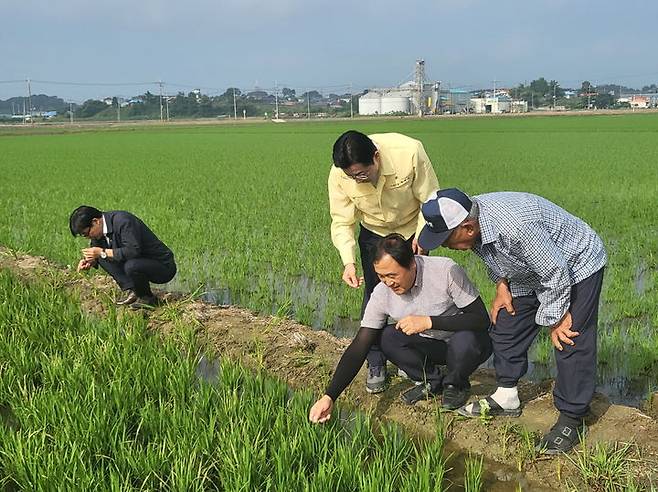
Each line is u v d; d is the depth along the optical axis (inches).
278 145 1526.8
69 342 226.7
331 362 226.8
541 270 154.3
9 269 333.1
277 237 438.0
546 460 167.8
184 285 344.5
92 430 161.6
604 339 250.7
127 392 185.5
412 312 177.9
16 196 653.3
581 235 158.9
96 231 263.0
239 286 339.3
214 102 5772.6
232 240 426.3
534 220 153.5
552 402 191.5
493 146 1300.4
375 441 168.2
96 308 289.1
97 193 666.8
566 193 612.7
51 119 5659.5
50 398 179.5
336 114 5172.2
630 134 1631.4
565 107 5280.5
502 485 162.6
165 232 448.1
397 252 160.9
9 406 194.4
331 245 411.8
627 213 497.0
